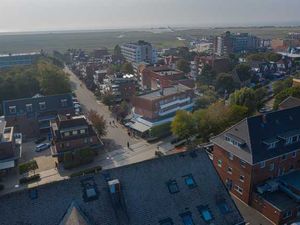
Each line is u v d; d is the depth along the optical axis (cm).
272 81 16925
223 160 6156
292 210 5200
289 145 5934
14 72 14275
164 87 12444
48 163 7894
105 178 3716
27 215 3350
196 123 8444
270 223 5197
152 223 3612
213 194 4038
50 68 13488
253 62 18725
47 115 10112
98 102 13662
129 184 3762
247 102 9994
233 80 14738
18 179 7069
